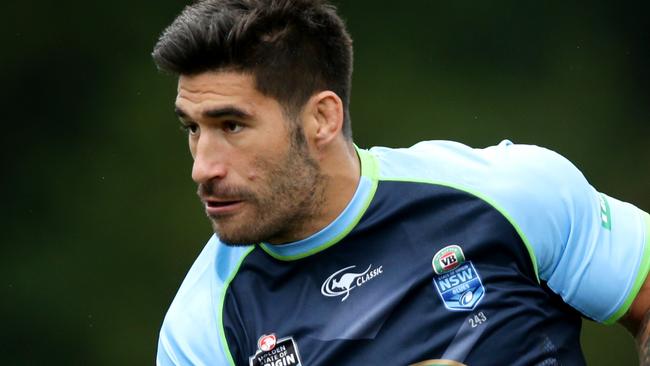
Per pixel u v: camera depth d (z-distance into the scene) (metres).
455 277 11.52
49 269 39.78
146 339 39.28
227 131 11.09
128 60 41.78
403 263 11.60
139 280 39.75
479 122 41.66
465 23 42.47
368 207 11.68
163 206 40.34
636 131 41.66
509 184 11.70
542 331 11.54
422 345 11.38
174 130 41.16
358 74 42.16
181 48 10.92
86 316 39.34
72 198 40.53
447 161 11.98
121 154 40.78
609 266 11.66
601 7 41.94
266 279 11.82
